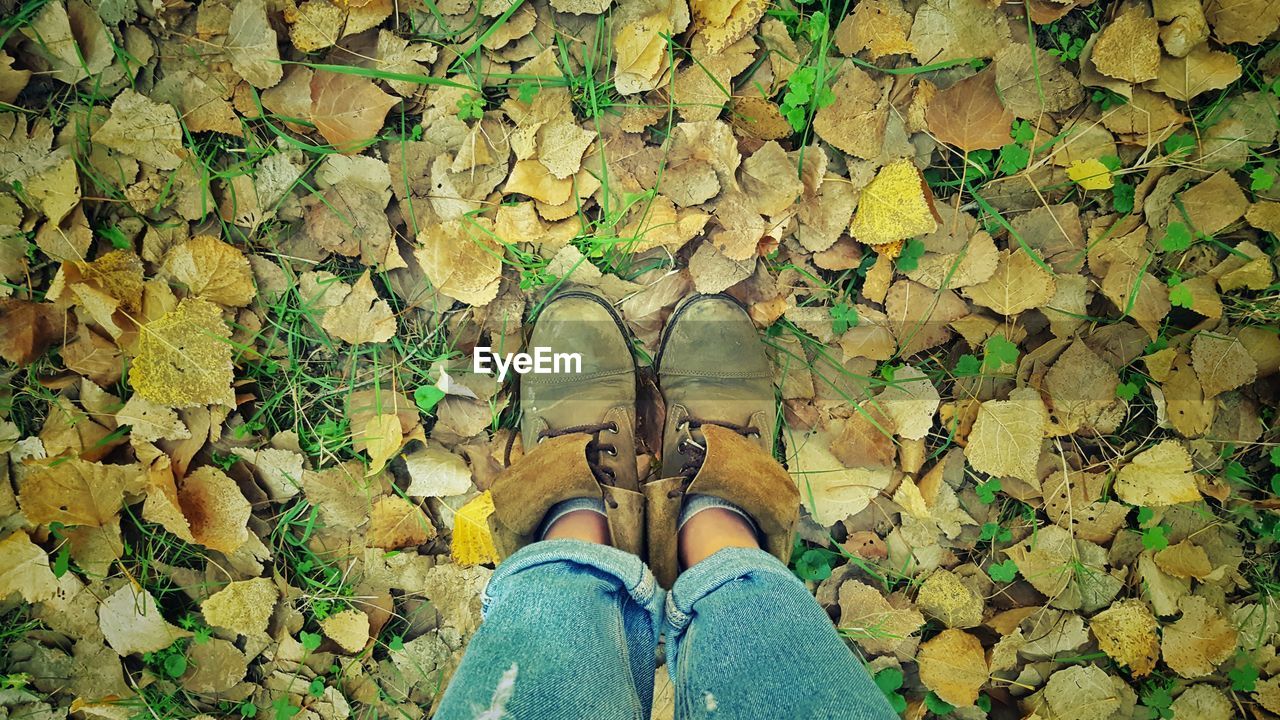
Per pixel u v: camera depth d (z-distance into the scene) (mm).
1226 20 688
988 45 699
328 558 728
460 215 706
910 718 736
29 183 678
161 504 684
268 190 700
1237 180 717
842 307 725
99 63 680
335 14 684
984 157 715
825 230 711
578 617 552
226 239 704
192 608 723
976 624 734
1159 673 737
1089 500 729
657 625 612
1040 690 733
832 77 704
